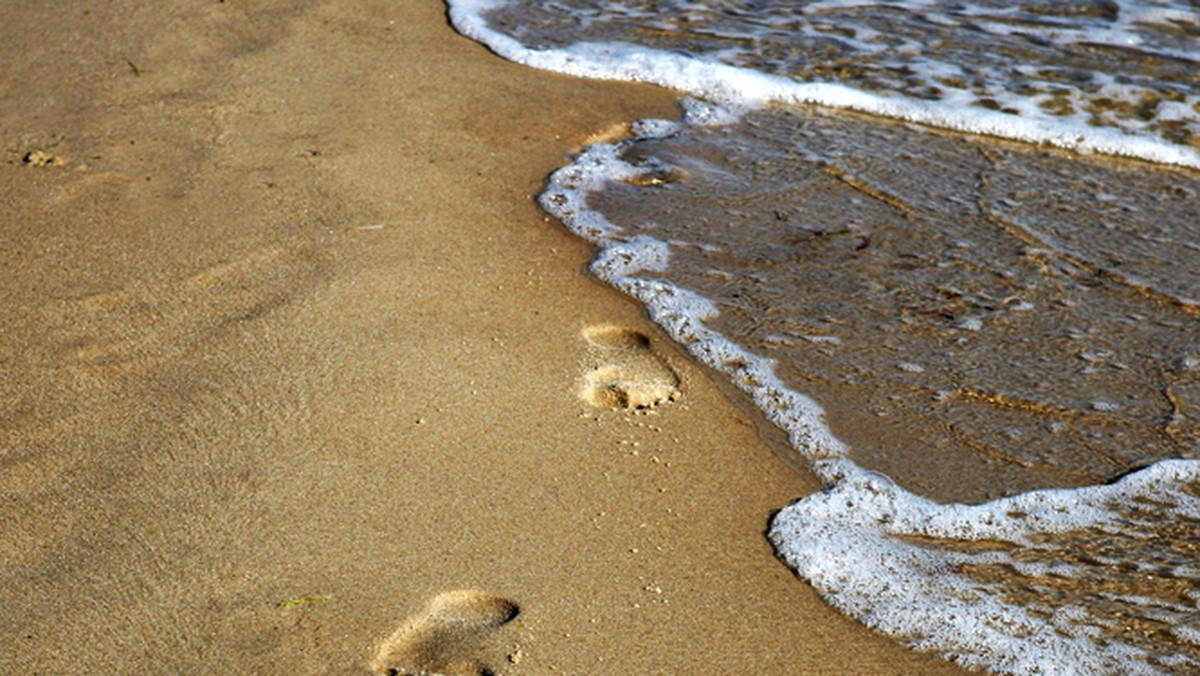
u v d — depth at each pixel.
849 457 2.94
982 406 3.16
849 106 5.18
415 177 4.24
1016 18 6.09
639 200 4.25
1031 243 4.03
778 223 4.12
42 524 2.46
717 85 5.31
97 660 2.13
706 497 2.74
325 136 4.52
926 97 5.24
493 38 5.71
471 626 2.29
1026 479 2.89
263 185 4.07
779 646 2.31
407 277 3.57
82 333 3.16
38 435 2.75
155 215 3.83
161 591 2.30
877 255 3.92
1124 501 2.81
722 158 4.63
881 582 2.52
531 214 4.07
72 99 4.72
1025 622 2.41
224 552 2.41
